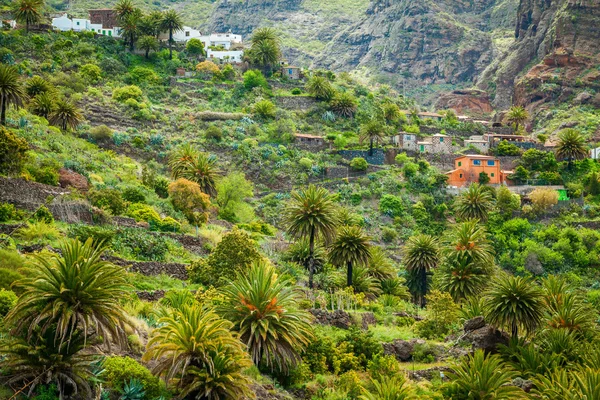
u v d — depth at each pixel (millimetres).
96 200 88125
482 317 79812
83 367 43062
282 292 59812
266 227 120375
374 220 144875
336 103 189500
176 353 47219
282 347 57531
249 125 170875
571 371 66875
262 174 154125
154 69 193875
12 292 48938
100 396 44438
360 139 173000
